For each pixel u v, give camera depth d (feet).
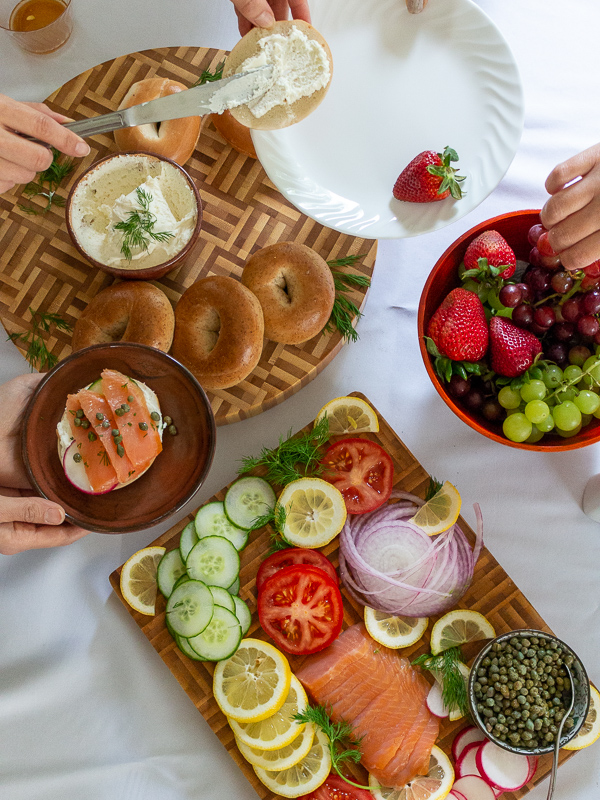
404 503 5.03
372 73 4.83
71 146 3.99
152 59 5.26
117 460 4.07
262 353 4.97
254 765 4.61
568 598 5.17
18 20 5.42
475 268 4.58
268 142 4.70
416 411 5.36
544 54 5.70
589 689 4.35
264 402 4.92
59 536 4.44
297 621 4.71
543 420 4.32
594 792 4.90
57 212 5.12
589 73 5.66
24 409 4.47
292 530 4.87
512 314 4.52
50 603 5.20
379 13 4.81
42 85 5.51
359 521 5.02
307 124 4.81
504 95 4.68
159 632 4.85
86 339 4.67
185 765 5.00
